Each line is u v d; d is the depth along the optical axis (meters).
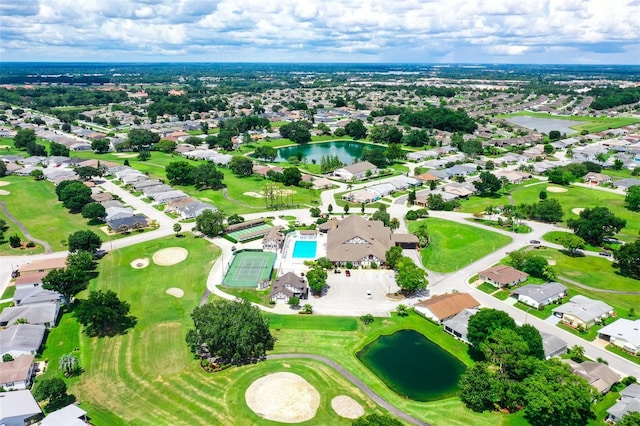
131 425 75.19
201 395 82.19
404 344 99.62
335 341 100.00
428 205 189.38
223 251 144.75
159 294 118.50
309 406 79.75
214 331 89.19
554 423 76.00
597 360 92.75
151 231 161.88
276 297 115.50
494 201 198.50
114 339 99.56
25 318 103.38
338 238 145.50
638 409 75.81
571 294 119.56
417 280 115.06
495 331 88.69
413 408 79.94
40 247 147.25
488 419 77.31
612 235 152.75
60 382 80.12
